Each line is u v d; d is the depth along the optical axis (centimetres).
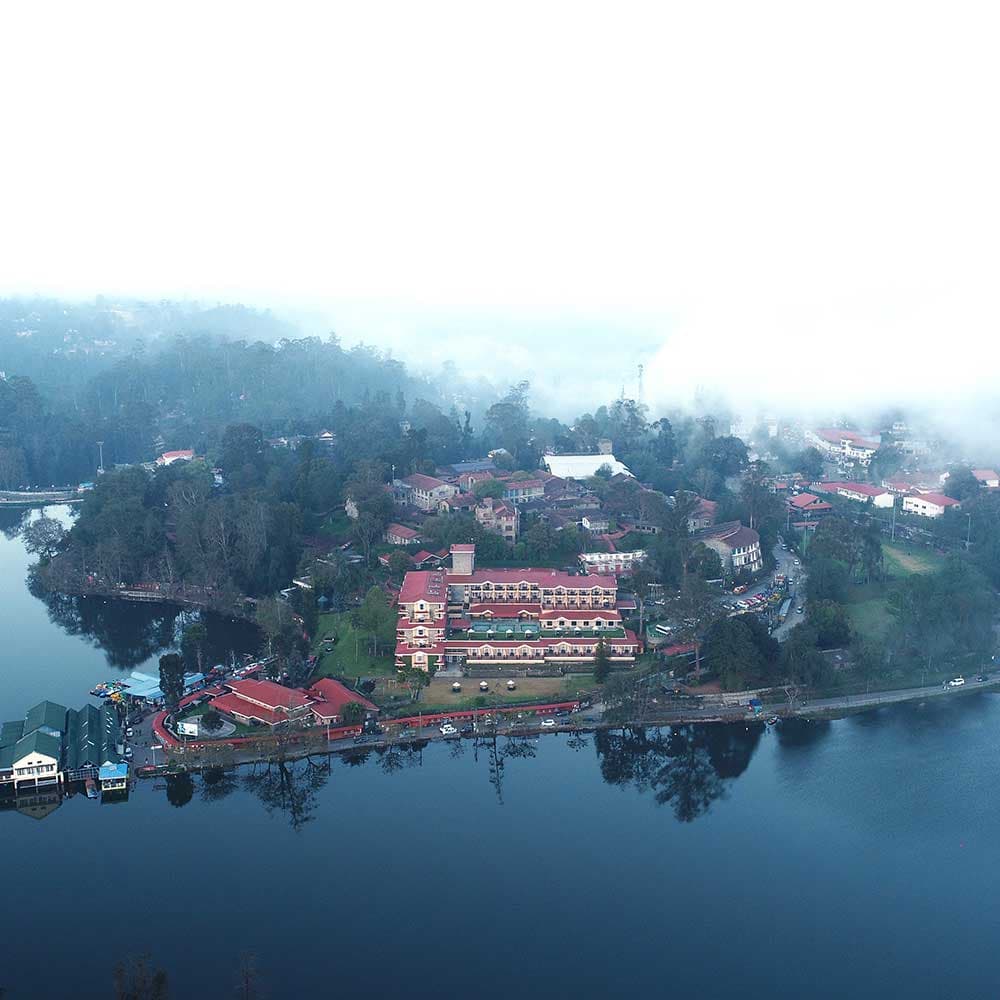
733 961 14350
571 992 13700
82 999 13450
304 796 18638
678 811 18250
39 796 18462
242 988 13575
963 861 16700
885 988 13862
